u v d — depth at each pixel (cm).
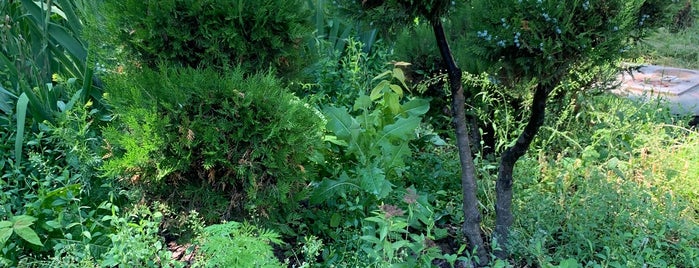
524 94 330
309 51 305
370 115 305
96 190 290
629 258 251
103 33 283
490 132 388
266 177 245
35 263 248
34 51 372
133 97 239
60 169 299
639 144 365
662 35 666
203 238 233
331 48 441
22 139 308
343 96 377
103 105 353
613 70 340
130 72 266
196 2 256
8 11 374
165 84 239
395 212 236
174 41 262
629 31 221
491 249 282
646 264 258
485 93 343
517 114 372
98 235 264
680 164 346
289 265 269
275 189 243
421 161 344
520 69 233
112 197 269
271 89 242
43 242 266
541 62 223
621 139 367
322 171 304
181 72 240
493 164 353
